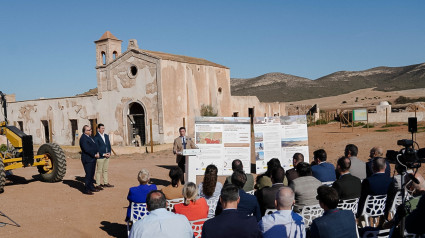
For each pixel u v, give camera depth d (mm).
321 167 6754
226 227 3668
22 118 33938
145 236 3816
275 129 10969
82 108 29656
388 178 5723
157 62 25469
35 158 11891
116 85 27672
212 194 5578
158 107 25594
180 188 6027
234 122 10328
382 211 5781
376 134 23984
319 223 3867
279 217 4047
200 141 10094
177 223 3930
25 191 10906
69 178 13039
